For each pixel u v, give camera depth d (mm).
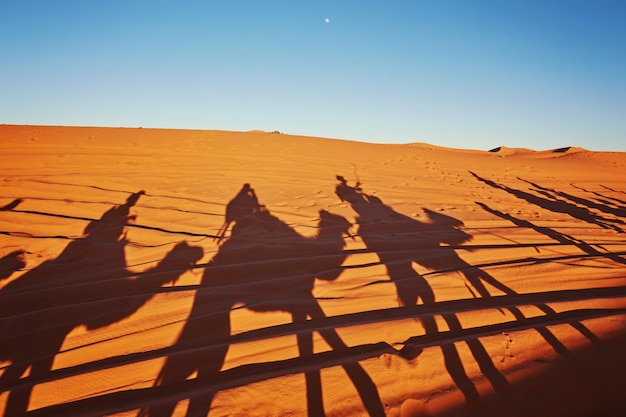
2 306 3281
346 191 8688
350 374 2646
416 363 2791
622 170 20844
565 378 2770
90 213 5711
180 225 5629
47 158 8703
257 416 2309
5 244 4477
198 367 2713
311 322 3348
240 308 3479
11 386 2463
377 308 3645
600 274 4684
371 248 5188
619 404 2551
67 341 2932
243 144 14047
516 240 5938
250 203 7004
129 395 2438
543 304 3758
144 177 7879
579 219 7930
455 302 3822
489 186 11711
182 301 3531
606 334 3283
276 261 4543
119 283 3807
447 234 6020
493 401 2543
